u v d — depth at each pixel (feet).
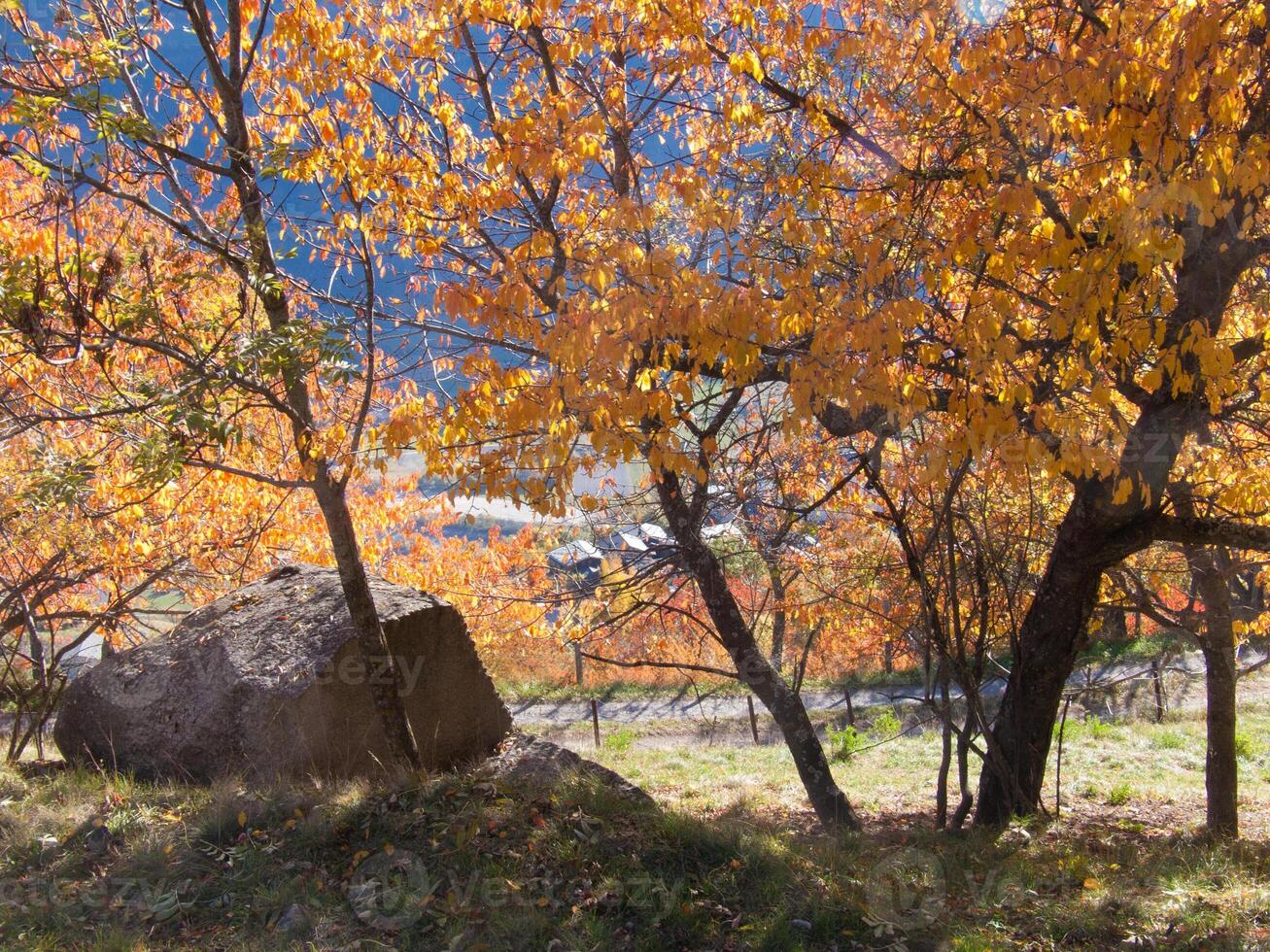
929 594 26.89
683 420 21.90
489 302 19.16
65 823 18.74
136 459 18.43
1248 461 24.18
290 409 19.86
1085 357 19.56
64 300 18.22
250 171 21.29
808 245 22.56
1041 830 28.25
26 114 17.15
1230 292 20.49
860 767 45.37
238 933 15.43
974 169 19.79
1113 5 19.71
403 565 45.21
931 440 18.66
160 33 23.47
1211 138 16.79
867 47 21.33
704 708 63.00
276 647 24.03
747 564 33.01
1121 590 32.04
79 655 40.86
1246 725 54.44
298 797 19.89
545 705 64.08
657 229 24.98
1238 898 19.69
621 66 24.45
